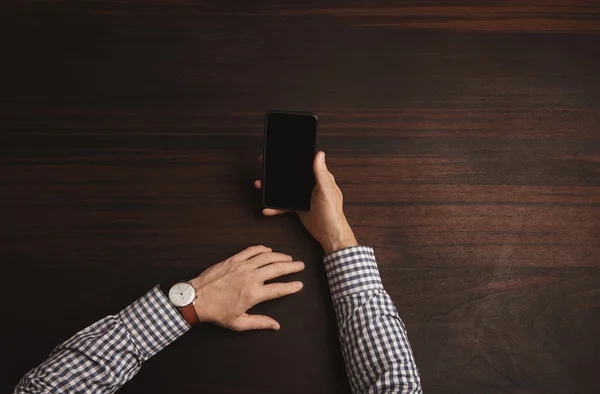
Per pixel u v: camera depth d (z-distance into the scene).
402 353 1.05
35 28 1.32
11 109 1.28
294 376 1.19
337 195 1.18
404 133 1.28
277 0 1.33
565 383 1.20
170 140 1.27
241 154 1.27
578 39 1.33
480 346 1.21
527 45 1.32
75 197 1.25
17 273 1.22
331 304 1.21
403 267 1.23
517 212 1.25
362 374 1.06
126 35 1.32
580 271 1.23
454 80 1.30
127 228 1.24
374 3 1.33
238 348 1.19
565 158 1.27
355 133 1.28
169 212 1.24
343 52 1.31
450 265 1.23
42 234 1.23
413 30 1.32
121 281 1.22
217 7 1.33
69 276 1.22
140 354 1.07
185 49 1.31
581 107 1.30
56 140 1.27
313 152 1.14
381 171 1.26
